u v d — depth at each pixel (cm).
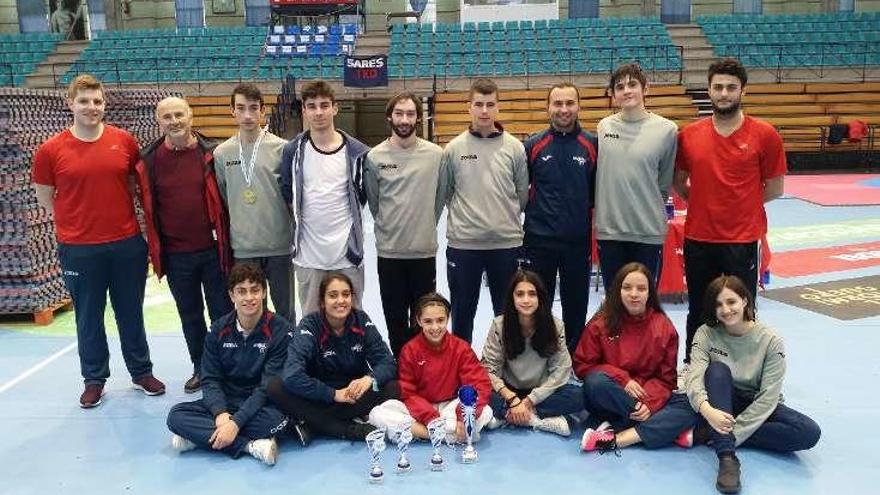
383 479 303
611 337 345
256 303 337
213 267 393
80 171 366
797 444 310
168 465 320
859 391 383
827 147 1476
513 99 1517
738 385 325
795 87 1545
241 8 1847
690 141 362
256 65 1577
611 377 333
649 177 361
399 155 368
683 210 619
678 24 1794
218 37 1684
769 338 320
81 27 1880
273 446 319
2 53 1677
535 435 346
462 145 371
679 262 553
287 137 1286
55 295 562
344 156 361
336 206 360
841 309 538
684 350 454
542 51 1616
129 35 1723
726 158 351
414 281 380
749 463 310
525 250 387
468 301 382
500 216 369
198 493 294
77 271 376
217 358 347
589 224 379
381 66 1346
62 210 373
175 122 366
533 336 350
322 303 340
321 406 339
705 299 326
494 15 1786
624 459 318
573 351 397
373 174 369
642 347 340
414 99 359
